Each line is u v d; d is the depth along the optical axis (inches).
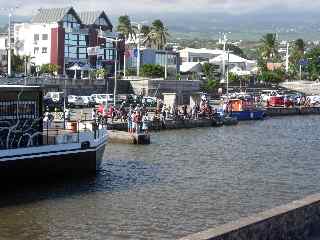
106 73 5216.5
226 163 1926.7
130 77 4953.3
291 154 2209.6
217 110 3567.9
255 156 2123.5
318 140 2746.1
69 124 1745.8
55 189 1416.1
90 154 1606.8
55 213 1188.5
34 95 1487.5
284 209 693.3
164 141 2501.2
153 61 6446.9
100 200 1312.7
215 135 2834.6
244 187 1504.7
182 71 6786.4
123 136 2369.6
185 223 1130.7
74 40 5590.6
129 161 1899.6
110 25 6171.3
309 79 7450.8
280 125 3585.1
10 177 1406.3
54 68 5068.9
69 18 5664.4
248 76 6491.1
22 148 1424.7
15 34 5698.8
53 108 3248.0
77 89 4224.9
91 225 1105.4
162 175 1654.8
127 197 1349.7
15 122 1441.9
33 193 1363.2
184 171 1736.0
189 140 2576.3
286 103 4729.3
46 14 5679.1
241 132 3036.4
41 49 5546.3
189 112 3351.4
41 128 1514.5
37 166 1462.8
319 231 737.6
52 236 1032.8
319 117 4414.4
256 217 652.1
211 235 576.1
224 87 5693.9
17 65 5147.6
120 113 2898.6
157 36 7003.0
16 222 1118.4
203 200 1334.9
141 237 1031.0
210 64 6392.7
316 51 7618.1
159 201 1316.4
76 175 1574.8
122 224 1114.7
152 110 3597.4
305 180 1630.2
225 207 1269.7
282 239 675.4
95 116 2674.7
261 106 4466.0
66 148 1533.0
